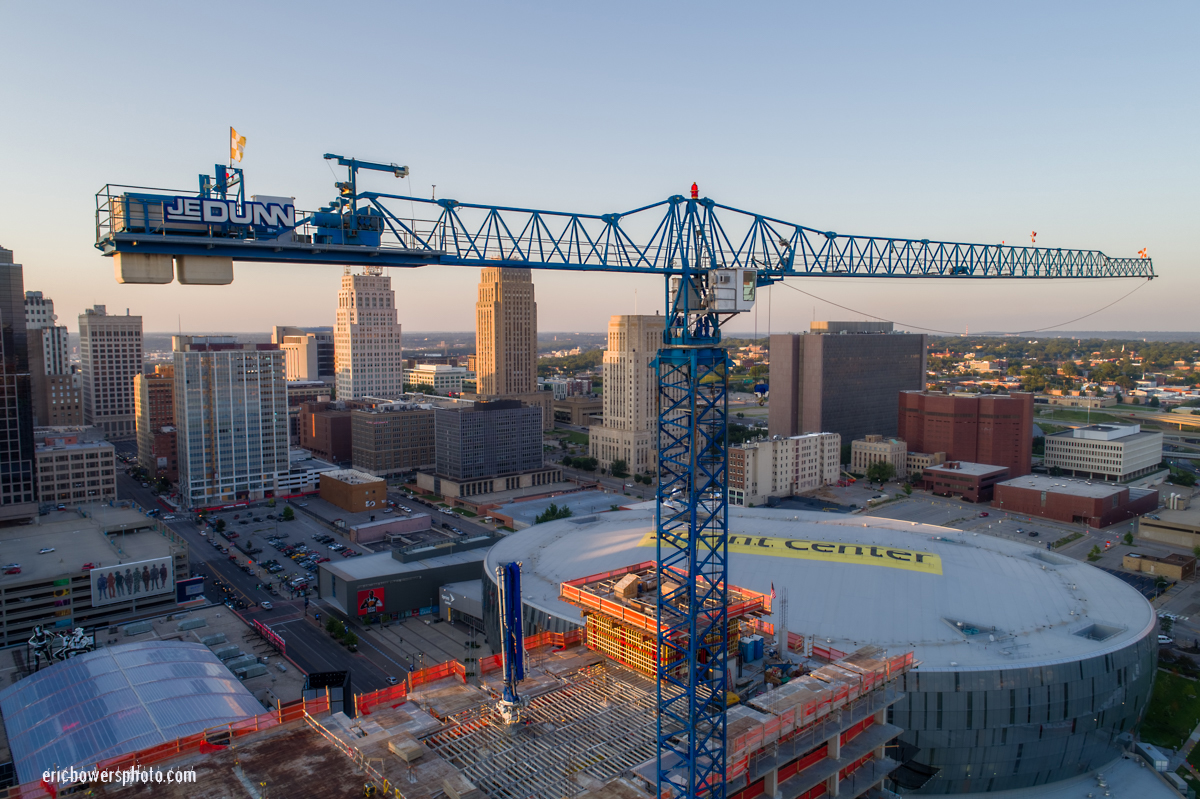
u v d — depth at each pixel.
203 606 173.50
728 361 66.94
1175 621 160.88
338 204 70.44
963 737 100.25
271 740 63.91
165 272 61.75
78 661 114.19
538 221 85.25
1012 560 139.00
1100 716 104.38
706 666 67.75
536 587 134.25
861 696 73.00
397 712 71.25
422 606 172.88
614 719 70.31
